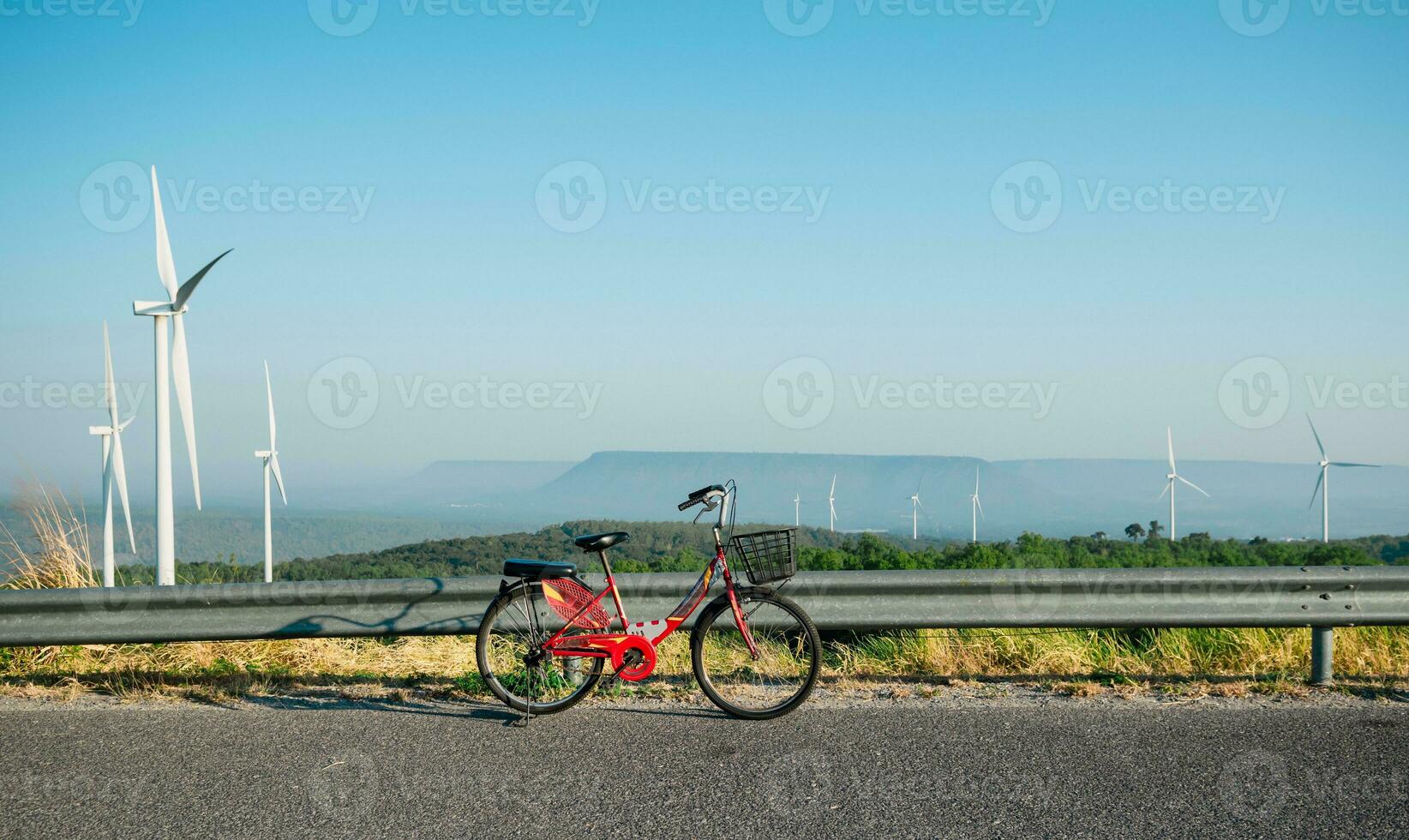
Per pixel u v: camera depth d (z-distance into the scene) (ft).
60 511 23.13
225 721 14.78
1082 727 14.02
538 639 15.81
